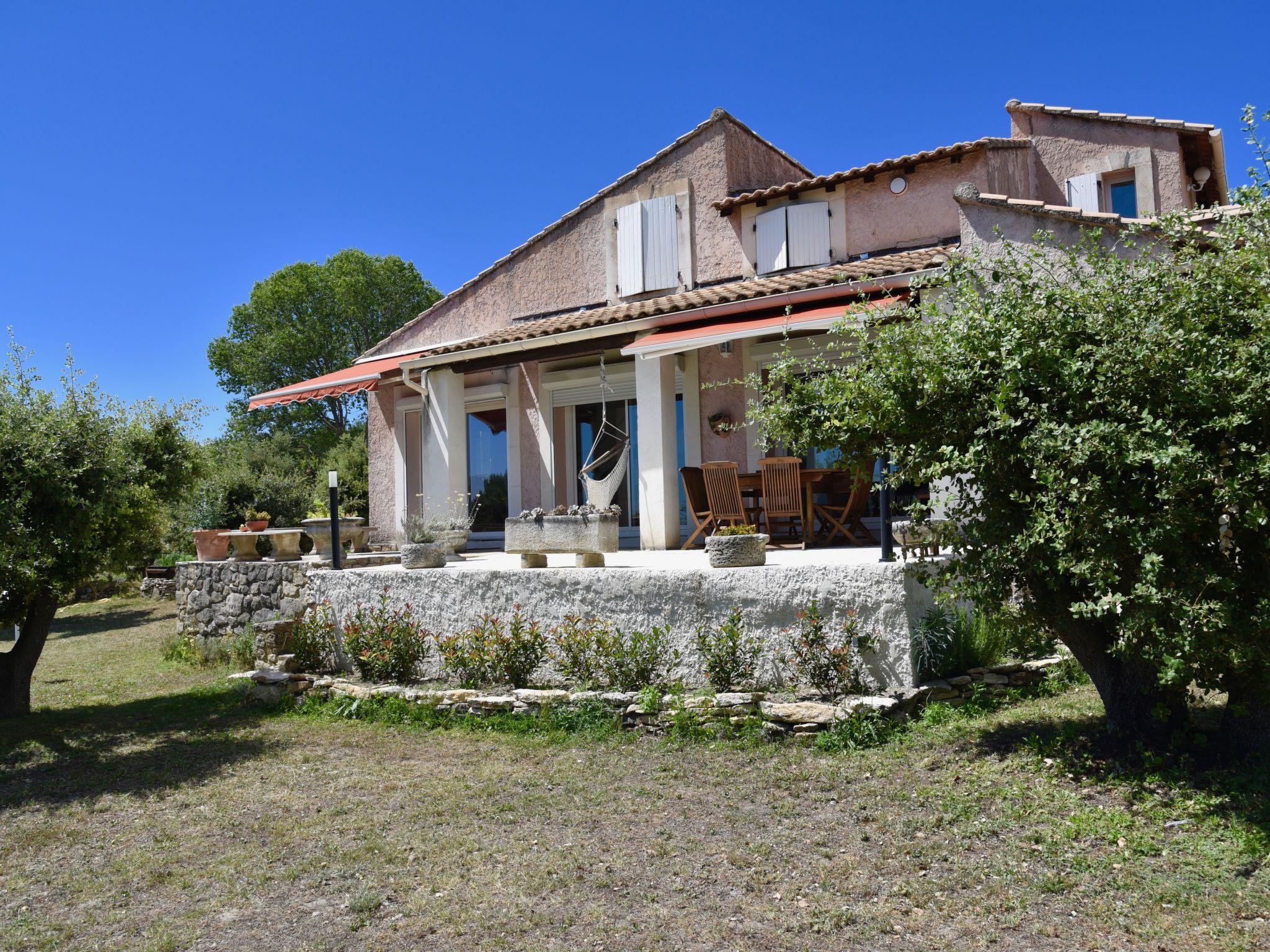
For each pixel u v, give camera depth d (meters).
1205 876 4.77
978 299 6.72
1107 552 5.58
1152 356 5.47
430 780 7.67
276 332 51.62
